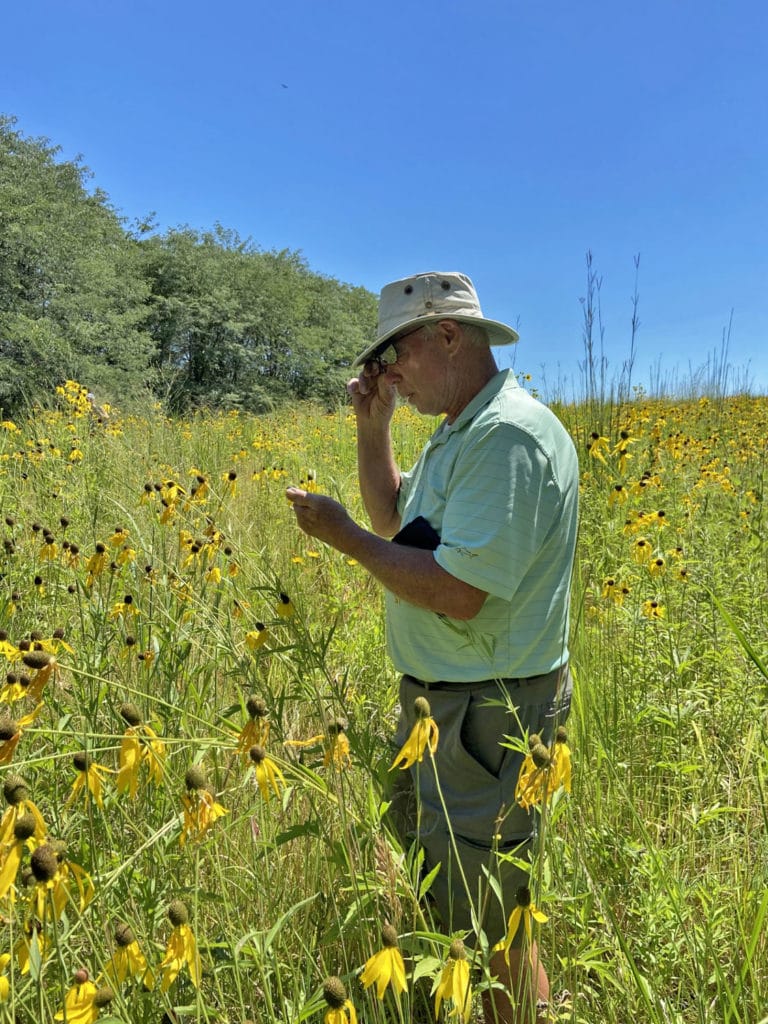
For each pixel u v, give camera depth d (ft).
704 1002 5.75
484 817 6.77
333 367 128.88
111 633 8.83
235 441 32.07
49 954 4.93
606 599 12.10
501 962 6.73
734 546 14.64
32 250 63.87
